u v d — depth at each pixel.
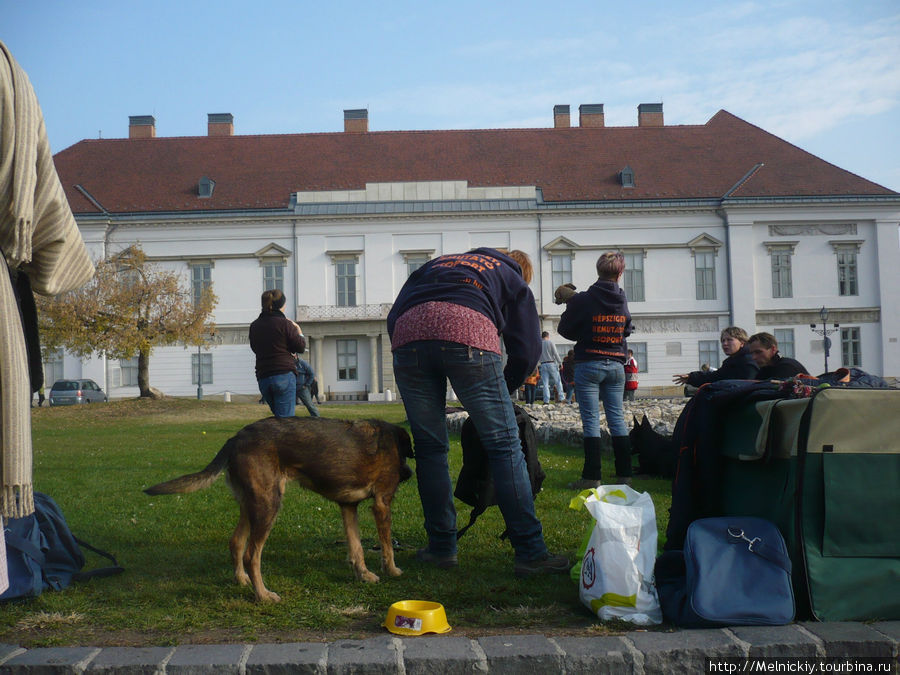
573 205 44.78
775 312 45.03
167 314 30.19
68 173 46.53
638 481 7.62
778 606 3.36
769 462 3.85
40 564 3.99
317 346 44.56
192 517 6.02
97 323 29.12
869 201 44.66
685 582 3.58
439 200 45.03
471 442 4.80
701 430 4.28
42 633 3.42
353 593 4.02
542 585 4.14
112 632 3.44
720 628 3.34
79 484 7.85
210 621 3.58
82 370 44.34
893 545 3.50
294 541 5.29
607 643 3.19
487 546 5.09
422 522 5.91
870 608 3.43
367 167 48.00
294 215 44.53
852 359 45.09
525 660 3.06
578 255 45.16
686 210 45.03
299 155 48.78
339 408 28.88
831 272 45.12
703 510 4.30
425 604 3.56
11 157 2.69
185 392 44.62
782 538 3.55
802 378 4.94
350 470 4.26
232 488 4.08
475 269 4.54
